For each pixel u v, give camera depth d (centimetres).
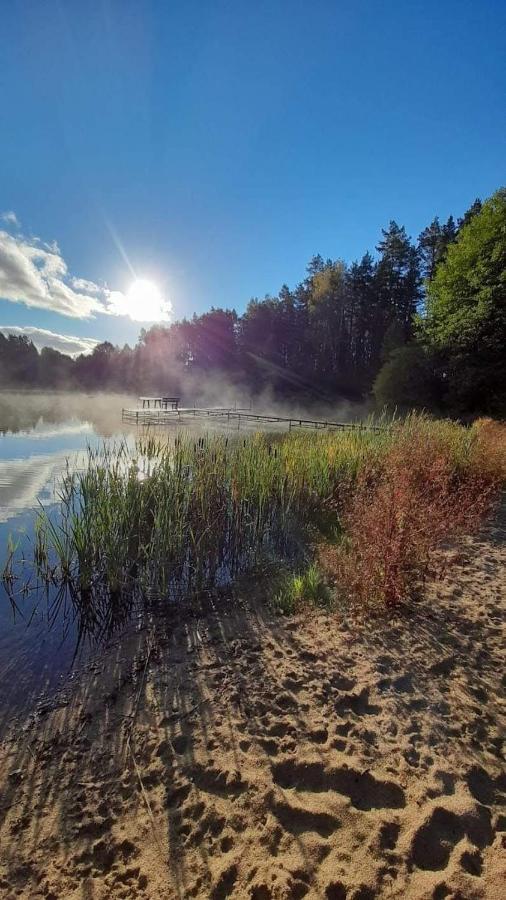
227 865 170
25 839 188
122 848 182
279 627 357
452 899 151
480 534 552
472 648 308
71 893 164
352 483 678
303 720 247
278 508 606
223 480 568
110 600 421
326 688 274
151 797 204
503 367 1953
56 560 496
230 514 532
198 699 272
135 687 288
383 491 478
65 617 389
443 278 2331
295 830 183
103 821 194
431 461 668
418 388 2372
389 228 4634
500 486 722
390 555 366
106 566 438
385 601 356
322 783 205
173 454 645
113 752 233
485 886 155
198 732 244
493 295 1936
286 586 430
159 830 188
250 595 429
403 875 161
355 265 4894
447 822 181
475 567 449
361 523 439
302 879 162
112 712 265
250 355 5400
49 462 1039
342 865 166
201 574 455
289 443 854
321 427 2062
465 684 271
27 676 304
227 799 200
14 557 506
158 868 172
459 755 217
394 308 4444
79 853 180
